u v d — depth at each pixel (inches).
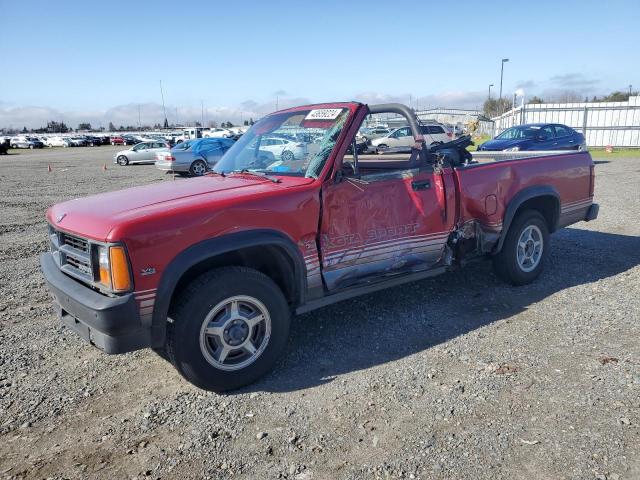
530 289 212.8
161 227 126.5
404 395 134.8
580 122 1129.4
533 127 730.8
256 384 145.0
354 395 136.0
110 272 123.3
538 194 207.8
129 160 1173.1
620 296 199.9
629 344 158.4
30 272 267.0
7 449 118.9
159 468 110.2
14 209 494.3
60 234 147.7
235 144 196.1
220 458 112.7
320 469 107.7
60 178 826.8
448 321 182.9
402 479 103.5
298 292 152.3
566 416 122.0
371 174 164.6
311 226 150.6
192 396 139.9
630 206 395.9
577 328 172.1
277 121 184.4
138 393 142.3
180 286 140.7
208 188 153.7
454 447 112.7
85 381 149.9
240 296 138.3
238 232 137.3
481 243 195.8
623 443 111.2
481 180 190.4
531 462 106.7
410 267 178.7
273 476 106.2
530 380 139.5
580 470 103.4
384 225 166.6
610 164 746.2
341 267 159.9
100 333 127.7
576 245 282.7
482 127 1640.0
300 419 126.3
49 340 179.3
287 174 161.5
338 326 182.2
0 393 143.5
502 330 173.2
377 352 161.2
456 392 135.0
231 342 138.8
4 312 207.2
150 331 129.2
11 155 1812.3
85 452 116.8
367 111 165.0
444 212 180.4
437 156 180.4
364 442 116.0
